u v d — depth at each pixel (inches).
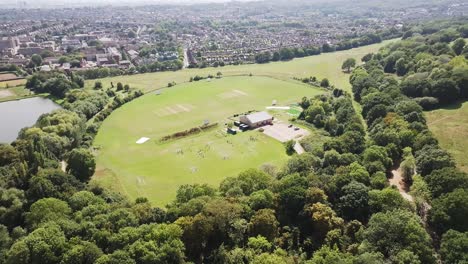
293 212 5669.3
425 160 6619.1
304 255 4913.9
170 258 4729.3
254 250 4881.9
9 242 5408.5
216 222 5265.8
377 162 6850.4
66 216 5718.5
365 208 5590.6
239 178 6584.6
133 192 7391.7
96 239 5064.0
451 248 4542.3
